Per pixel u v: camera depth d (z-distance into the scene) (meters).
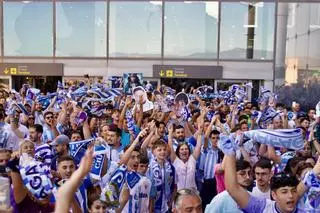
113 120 9.85
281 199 3.99
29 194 4.54
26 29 21.42
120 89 13.12
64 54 21.41
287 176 4.05
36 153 5.93
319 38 21.20
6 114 10.29
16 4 21.38
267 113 10.26
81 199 4.71
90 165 3.36
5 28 21.48
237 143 4.36
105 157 5.71
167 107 11.27
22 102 12.27
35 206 4.55
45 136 8.57
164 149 6.81
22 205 4.52
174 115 11.09
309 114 11.90
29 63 21.34
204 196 7.96
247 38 21.06
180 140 8.33
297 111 13.77
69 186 3.26
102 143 5.89
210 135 8.09
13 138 8.84
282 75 21.03
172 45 21.19
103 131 7.09
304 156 6.11
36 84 21.56
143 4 21.14
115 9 21.20
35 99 12.55
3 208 4.29
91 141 5.79
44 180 4.43
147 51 21.25
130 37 21.23
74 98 12.26
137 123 10.23
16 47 21.48
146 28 21.19
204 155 8.02
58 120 9.88
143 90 10.98
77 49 21.38
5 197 4.30
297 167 5.45
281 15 20.94
